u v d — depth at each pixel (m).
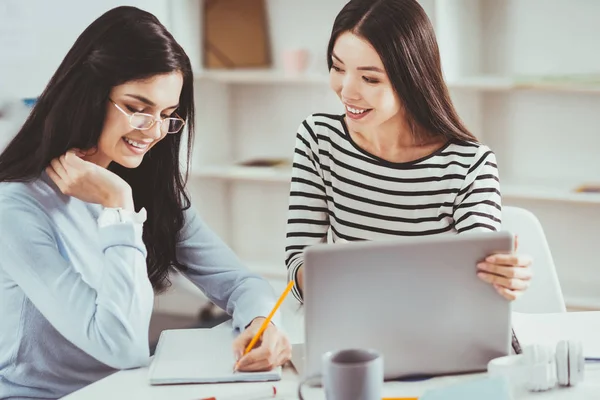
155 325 3.67
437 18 3.21
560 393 1.42
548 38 3.37
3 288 1.69
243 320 1.74
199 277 1.95
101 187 1.68
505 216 2.13
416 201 2.01
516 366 1.43
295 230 2.08
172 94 1.69
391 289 1.43
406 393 1.43
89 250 1.76
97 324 1.59
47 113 1.70
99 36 1.66
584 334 1.70
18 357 1.69
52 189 1.73
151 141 1.71
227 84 3.96
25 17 3.00
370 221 2.05
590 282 3.52
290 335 1.76
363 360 1.28
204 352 1.63
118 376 1.56
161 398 1.45
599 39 3.29
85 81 1.65
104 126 1.69
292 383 1.50
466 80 3.33
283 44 3.82
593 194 3.20
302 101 3.87
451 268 1.45
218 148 3.94
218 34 3.82
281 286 3.70
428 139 2.01
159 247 1.91
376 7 1.84
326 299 1.41
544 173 3.50
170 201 1.89
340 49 1.86
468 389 1.32
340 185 2.07
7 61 2.96
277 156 3.98
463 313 1.47
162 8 3.56
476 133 3.49
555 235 3.54
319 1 3.71
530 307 2.10
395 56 1.83
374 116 1.90
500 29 3.44
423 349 1.48
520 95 3.46
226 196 4.11
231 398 1.44
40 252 1.64
